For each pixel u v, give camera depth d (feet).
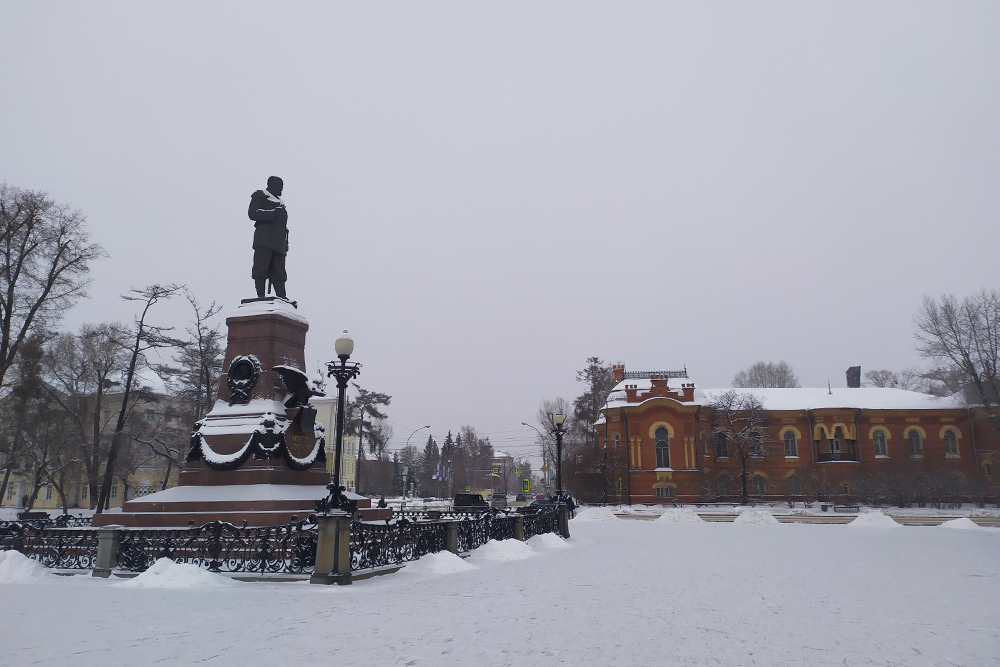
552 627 27.32
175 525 51.26
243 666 20.88
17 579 41.50
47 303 116.47
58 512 177.17
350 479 310.65
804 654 23.15
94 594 36.24
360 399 233.76
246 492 53.26
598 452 200.95
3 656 22.16
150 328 133.08
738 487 188.96
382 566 46.01
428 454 478.18
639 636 25.71
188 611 30.91
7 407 130.62
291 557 43.19
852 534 94.73
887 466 180.24
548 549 68.80
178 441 150.71
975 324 176.65
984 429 183.52
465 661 21.67
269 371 59.11
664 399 187.62
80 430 136.05
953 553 64.23
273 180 65.82
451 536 54.85
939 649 24.09
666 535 92.53
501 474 436.76
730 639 25.38
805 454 191.52
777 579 44.06
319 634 25.80
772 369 338.34
